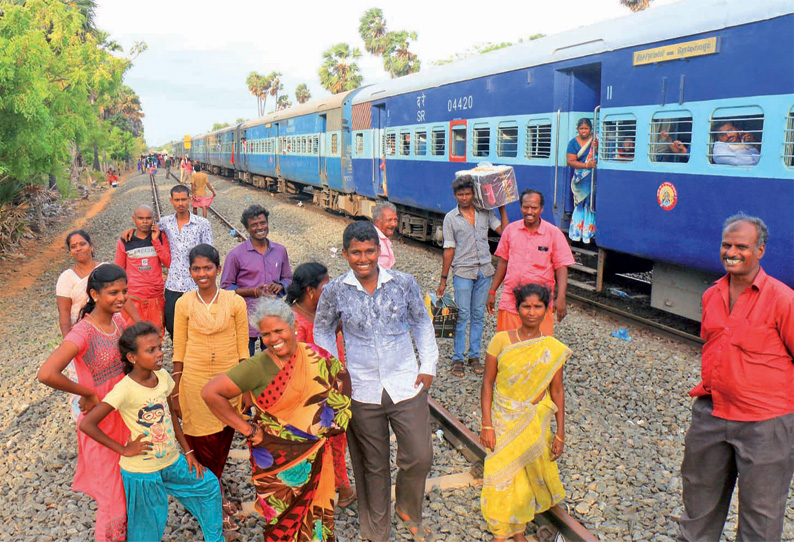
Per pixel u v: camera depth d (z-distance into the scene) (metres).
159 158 76.25
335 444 3.91
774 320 2.73
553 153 9.19
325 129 20.97
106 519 3.20
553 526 3.77
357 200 18.38
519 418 3.51
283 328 2.88
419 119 13.26
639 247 7.82
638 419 5.36
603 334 7.60
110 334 3.37
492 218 6.28
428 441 3.40
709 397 3.05
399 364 3.34
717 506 3.12
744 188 6.38
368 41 54.22
